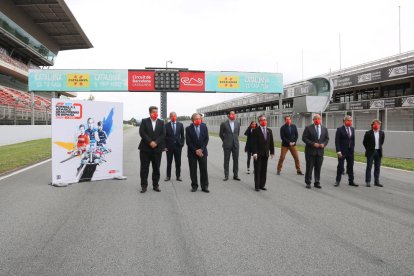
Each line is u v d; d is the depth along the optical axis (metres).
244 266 3.47
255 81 29.31
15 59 45.22
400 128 24.12
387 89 31.84
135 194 7.05
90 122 8.55
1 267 3.44
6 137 20.88
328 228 4.77
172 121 8.79
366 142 8.14
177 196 6.88
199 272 3.33
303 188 7.85
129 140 29.34
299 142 21.33
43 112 32.91
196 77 28.72
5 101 28.91
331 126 30.91
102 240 4.22
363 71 29.81
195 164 7.41
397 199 6.68
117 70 28.09
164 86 28.41
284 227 4.80
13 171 10.38
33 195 6.90
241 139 30.12
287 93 39.66
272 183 8.51
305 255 3.77
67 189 7.56
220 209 5.80
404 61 25.88
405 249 3.98
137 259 3.64
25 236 4.36
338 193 7.27
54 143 8.05
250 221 5.09
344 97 38.34
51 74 27.69
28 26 44.66
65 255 3.74
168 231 4.58
